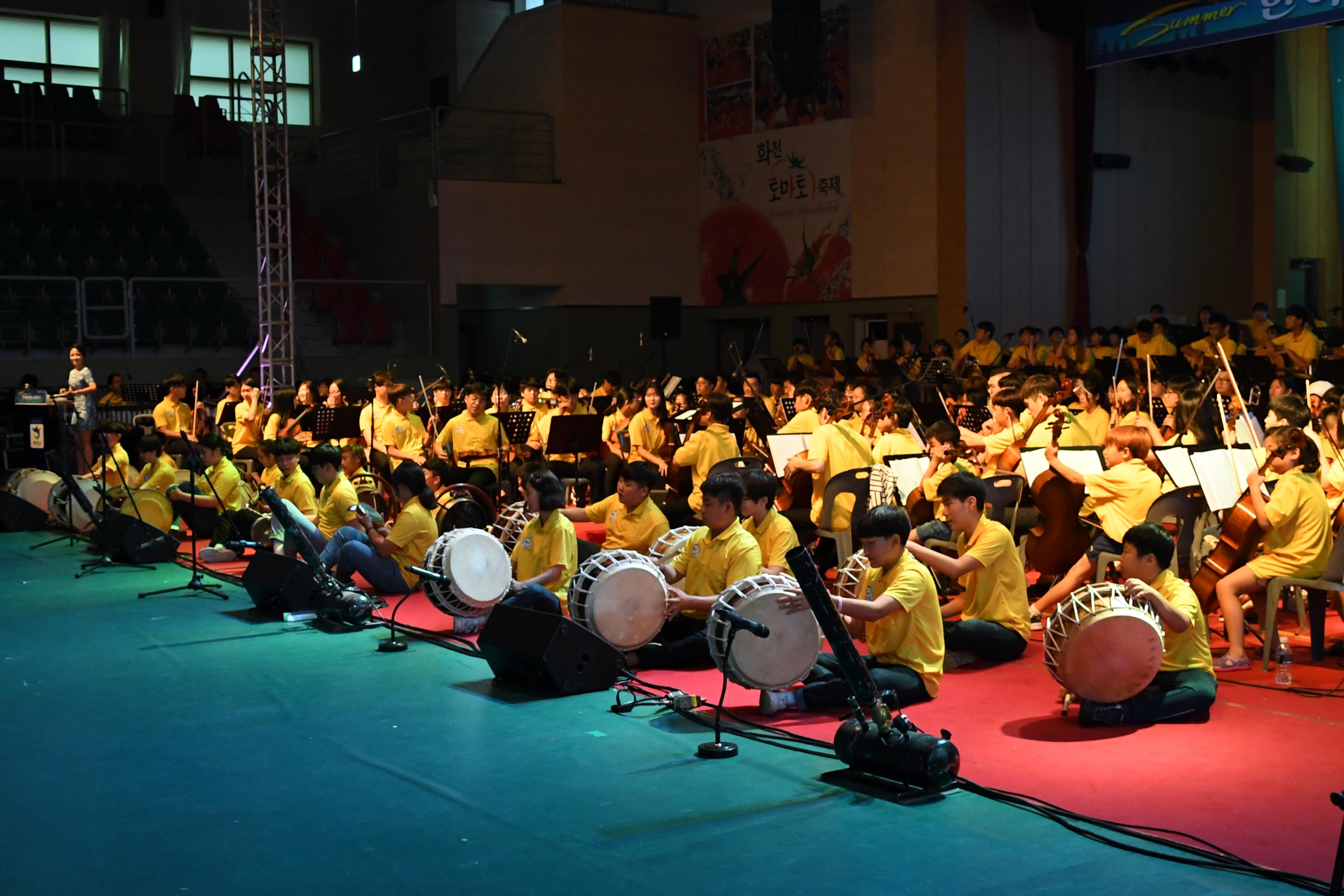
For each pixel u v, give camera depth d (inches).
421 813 194.7
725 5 914.1
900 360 705.6
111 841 185.6
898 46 805.2
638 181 930.1
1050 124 813.9
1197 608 238.1
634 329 935.0
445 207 864.3
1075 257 826.8
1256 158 938.7
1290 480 269.1
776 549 294.7
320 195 1030.4
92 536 477.1
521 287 911.7
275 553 378.3
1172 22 709.9
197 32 1034.7
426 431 523.8
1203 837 179.8
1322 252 984.9
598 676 264.7
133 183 967.6
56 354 788.0
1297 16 652.7
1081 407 454.0
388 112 1091.9
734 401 514.9
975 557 275.1
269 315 689.0
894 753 199.3
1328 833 180.5
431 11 1096.2
